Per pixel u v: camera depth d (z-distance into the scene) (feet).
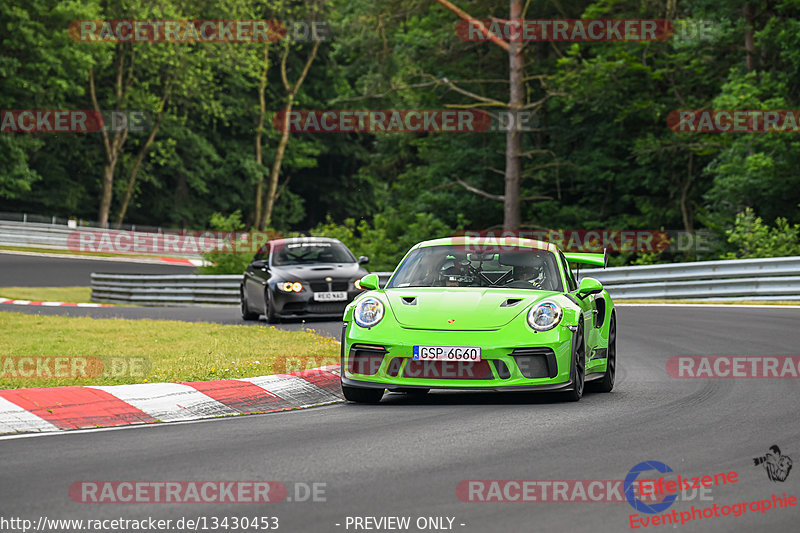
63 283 446.60
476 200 478.59
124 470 73.82
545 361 108.06
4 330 197.36
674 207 442.09
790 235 305.32
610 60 422.41
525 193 463.83
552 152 445.37
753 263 263.08
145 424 97.76
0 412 96.02
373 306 113.19
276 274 231.71
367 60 487.61
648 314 231.50
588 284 119.24
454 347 107.45
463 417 99.81
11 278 454.81
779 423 94.48
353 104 558.56
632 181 449.06
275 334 184.24
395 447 82.84
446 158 487.61
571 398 111.65
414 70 483.51
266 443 85.35
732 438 86.38
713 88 431.84
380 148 547.90
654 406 106.93
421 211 488.44
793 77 384.06
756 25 405.59
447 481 69.62
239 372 125.70
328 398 119.34
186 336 183.93
